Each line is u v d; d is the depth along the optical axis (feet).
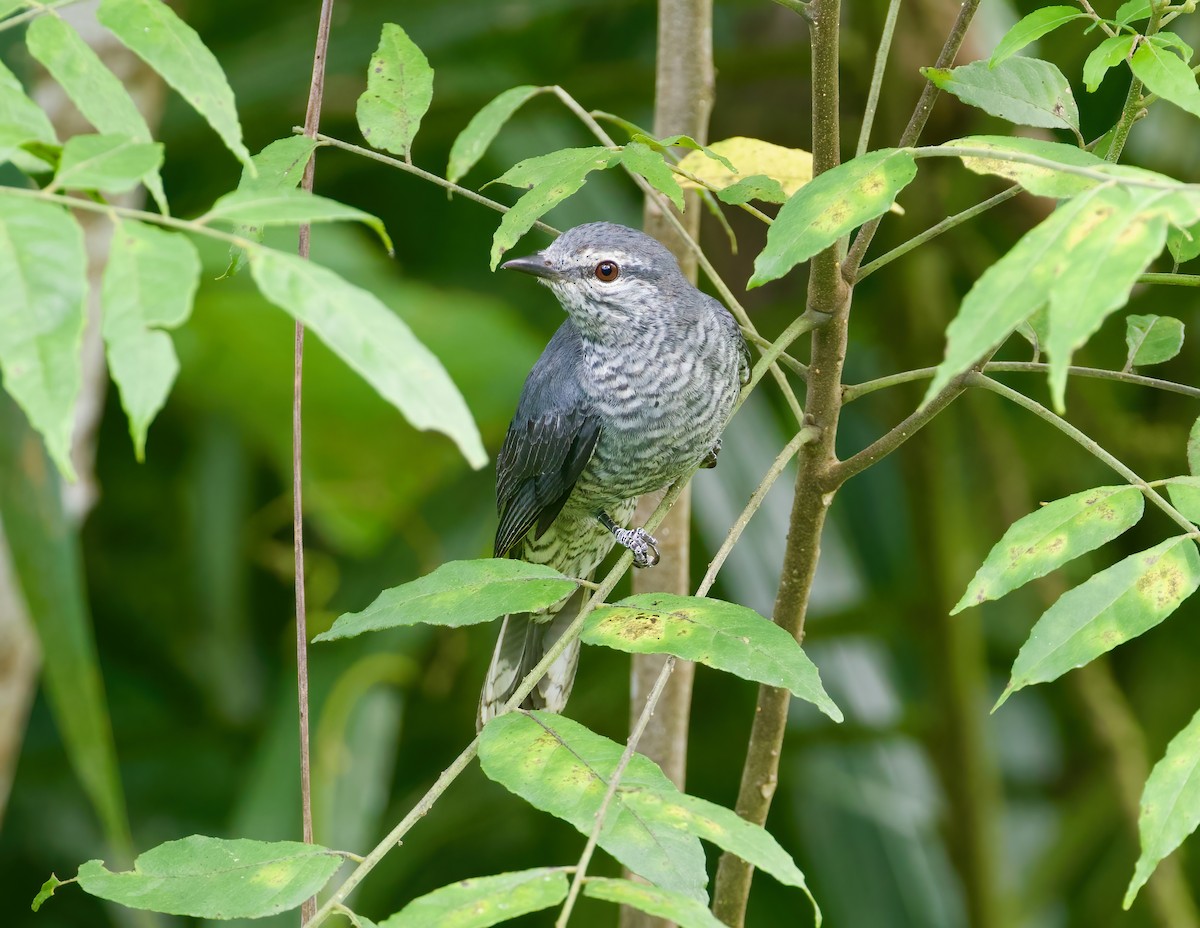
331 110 38.34
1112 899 40.70
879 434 43.80
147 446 43.83
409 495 42.14
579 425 28.68
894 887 39.42
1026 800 43.68
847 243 21.43
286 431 41.32
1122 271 11.87
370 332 11.43
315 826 33.14
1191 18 37.63
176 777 41.37
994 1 34.55
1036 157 14.64
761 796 22.94
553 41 41.27
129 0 13.70
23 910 39.96
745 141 24.07
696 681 43.24
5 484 25.75
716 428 28.71
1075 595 15.67
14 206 11.51
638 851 13.84
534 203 18.99
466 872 41.01
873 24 33.04
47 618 25.98
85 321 11.18
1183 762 14.48
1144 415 42.80
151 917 35.12
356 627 16.53
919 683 45.09
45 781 40.65
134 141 12.34
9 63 29.91
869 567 44.21
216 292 36.29
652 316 27.71
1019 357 40.22
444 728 41.11
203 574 41.96
